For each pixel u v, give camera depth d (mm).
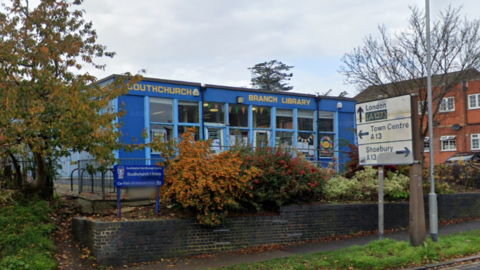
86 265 9305
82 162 14289
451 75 20625
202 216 10602
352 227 13086
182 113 18609
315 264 9008
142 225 9906
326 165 19859
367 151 10898
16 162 11922
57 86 10219
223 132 19547
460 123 41656
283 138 21438
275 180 12070
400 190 14672
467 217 16234
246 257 10195
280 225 11859
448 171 18188
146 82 17453
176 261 9906
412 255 9523
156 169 10906
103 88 11125
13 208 10742
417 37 20109
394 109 10406
